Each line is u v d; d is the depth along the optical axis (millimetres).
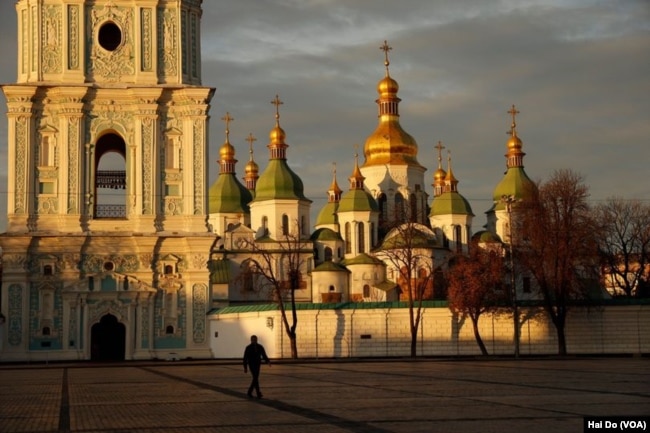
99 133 83750
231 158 145875
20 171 82250
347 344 84938
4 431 28484
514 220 92375
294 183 138000
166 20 85375
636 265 136750
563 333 85312
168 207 84312
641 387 40562
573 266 87500
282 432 26891
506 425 27391
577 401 34000
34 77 83438
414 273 123125
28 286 81625
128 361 80938
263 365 71188
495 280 86188
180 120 84812
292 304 83500
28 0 84188
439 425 27703
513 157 145750
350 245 138625
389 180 145375
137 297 82812
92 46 84188
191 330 83562
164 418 31125
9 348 80812
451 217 139375
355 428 27391
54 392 44562
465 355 85438
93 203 83438
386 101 148625
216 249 130875
